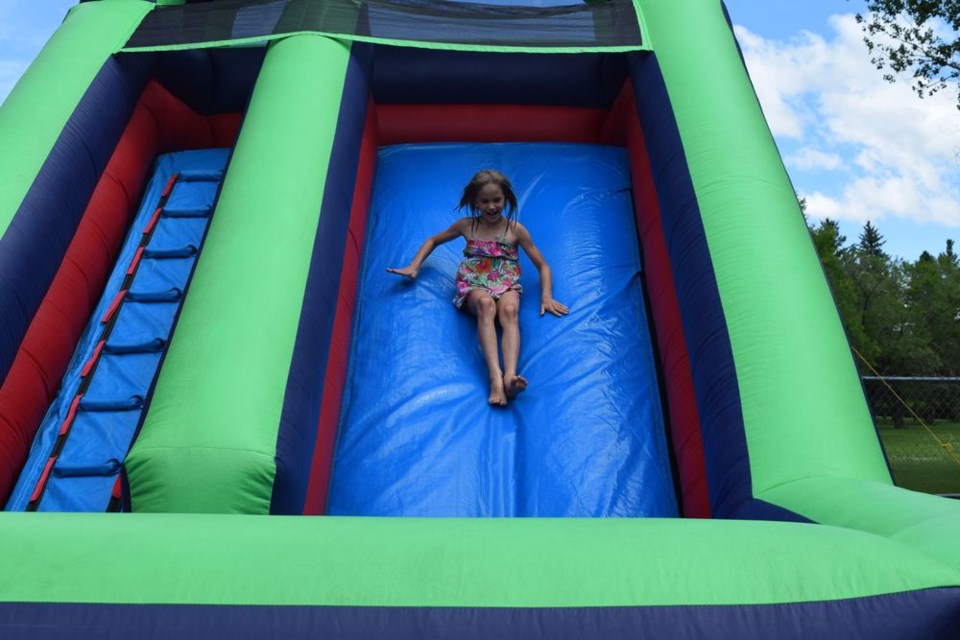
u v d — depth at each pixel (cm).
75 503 322
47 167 381
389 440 340
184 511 247
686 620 174
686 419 325
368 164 464
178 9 468
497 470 330
